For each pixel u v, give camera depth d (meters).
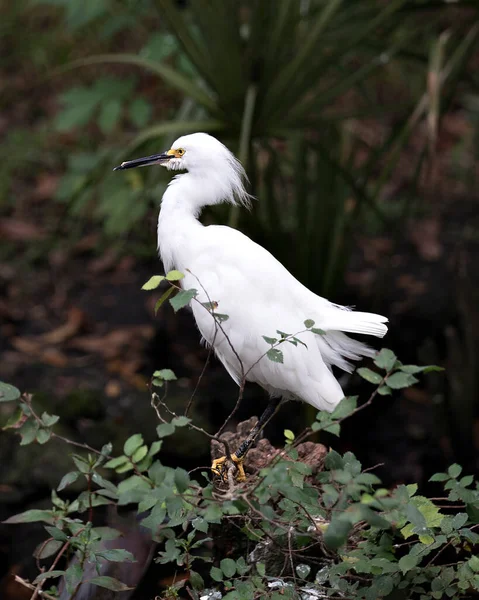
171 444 8.99
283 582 5.16
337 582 5.00
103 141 15.15
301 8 9.09
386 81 16.44
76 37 17.20
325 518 4.99
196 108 9.68
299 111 8.62
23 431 5.12
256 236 8.92
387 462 9.81
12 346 11.41
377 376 4.54
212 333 6.48
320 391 6.18
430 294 11.88
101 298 12.45
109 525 6.79
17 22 17.72
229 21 8.09
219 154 6.66
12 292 12.44
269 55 8.27
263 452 6.43
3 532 8.14
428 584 5.67
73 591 5.07
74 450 8.87
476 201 14.42
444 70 8.87
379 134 15.27
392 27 9.27
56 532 4.95
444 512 7.86
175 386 10.48
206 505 4.51
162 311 11.83
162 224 6.75
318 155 9.10
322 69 8.42
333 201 9.16
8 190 14.30
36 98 16.53
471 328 9.63
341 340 6.26
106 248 13.41
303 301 6.27
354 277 12.42
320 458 6.08
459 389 9.44
